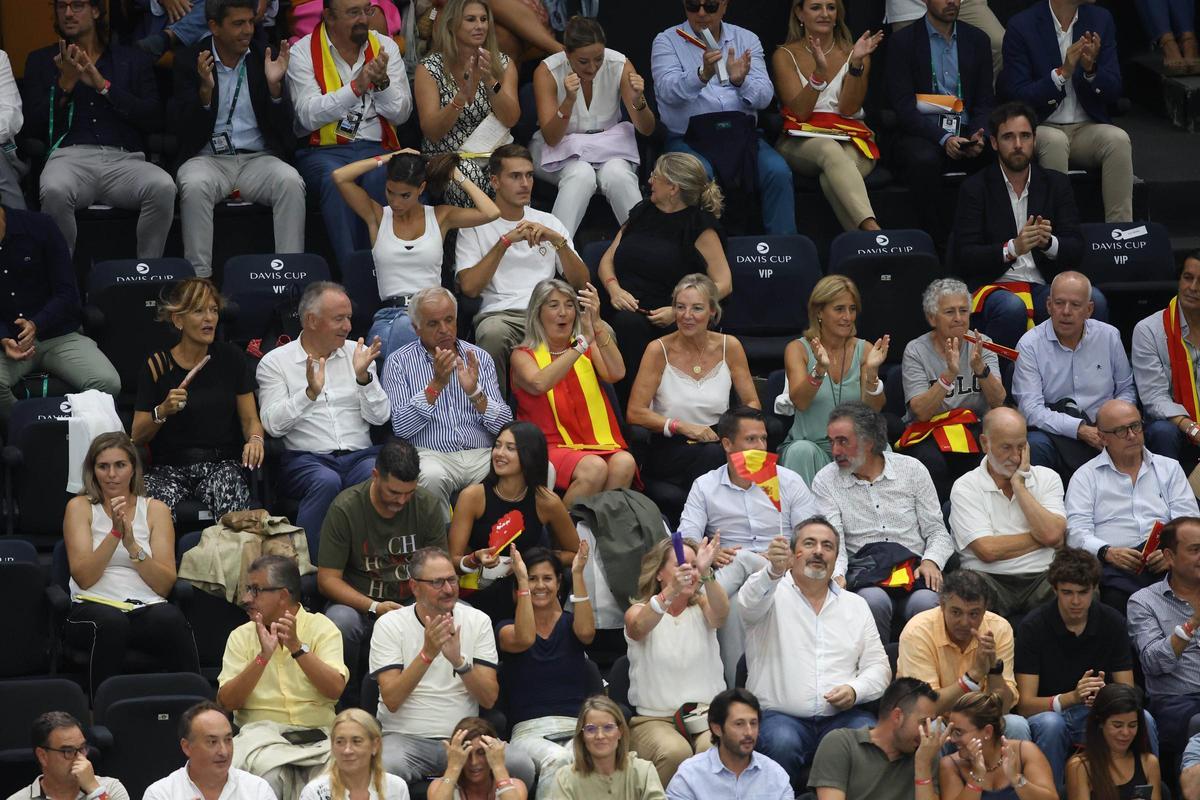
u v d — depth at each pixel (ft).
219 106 114.93
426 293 101.24
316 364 99.66
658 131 120.67
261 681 85.97
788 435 104.99
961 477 98.84
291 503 98.94
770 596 88.43
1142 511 99.14
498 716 86.28
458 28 114.93
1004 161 115.55
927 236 115.14
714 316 105.19
